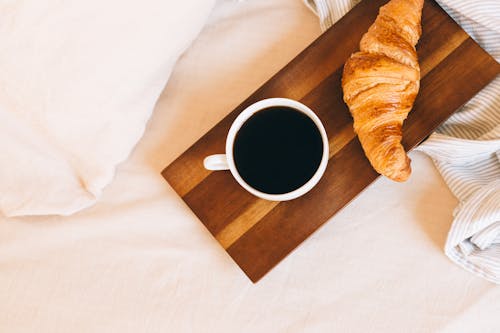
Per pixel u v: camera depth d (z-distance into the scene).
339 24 0.74
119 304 0.76
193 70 0.78
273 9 0.78
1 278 0.77
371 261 0.75
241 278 0.75
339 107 0.73
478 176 0.74
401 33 0.69
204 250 0.76
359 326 0.74
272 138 0.68
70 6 0.67
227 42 0.78
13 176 0.74
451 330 0.73
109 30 0.69
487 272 0.72
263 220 0.72
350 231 0.75
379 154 0.68
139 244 0.77
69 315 0.76
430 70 0.72
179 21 0.71
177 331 0.75
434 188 0.75
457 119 0.75
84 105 0.70
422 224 0.75
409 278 0.74
